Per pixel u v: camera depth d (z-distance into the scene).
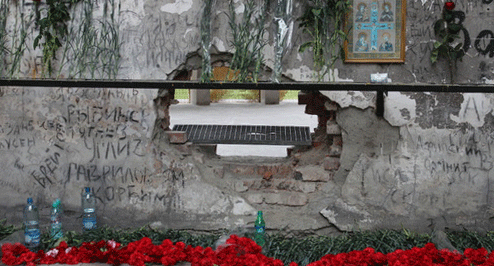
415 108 6.91
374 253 6.30
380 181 7.06
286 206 7.29
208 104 21.92
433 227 7.05
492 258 6.05
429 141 6.95
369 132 7.04
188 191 7.25
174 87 6.61
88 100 7.15
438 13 6.76
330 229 7.23
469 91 6.31
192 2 6.94
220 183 7.35
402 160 7.00
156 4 6.96
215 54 7.05
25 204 7.36
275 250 6.70
